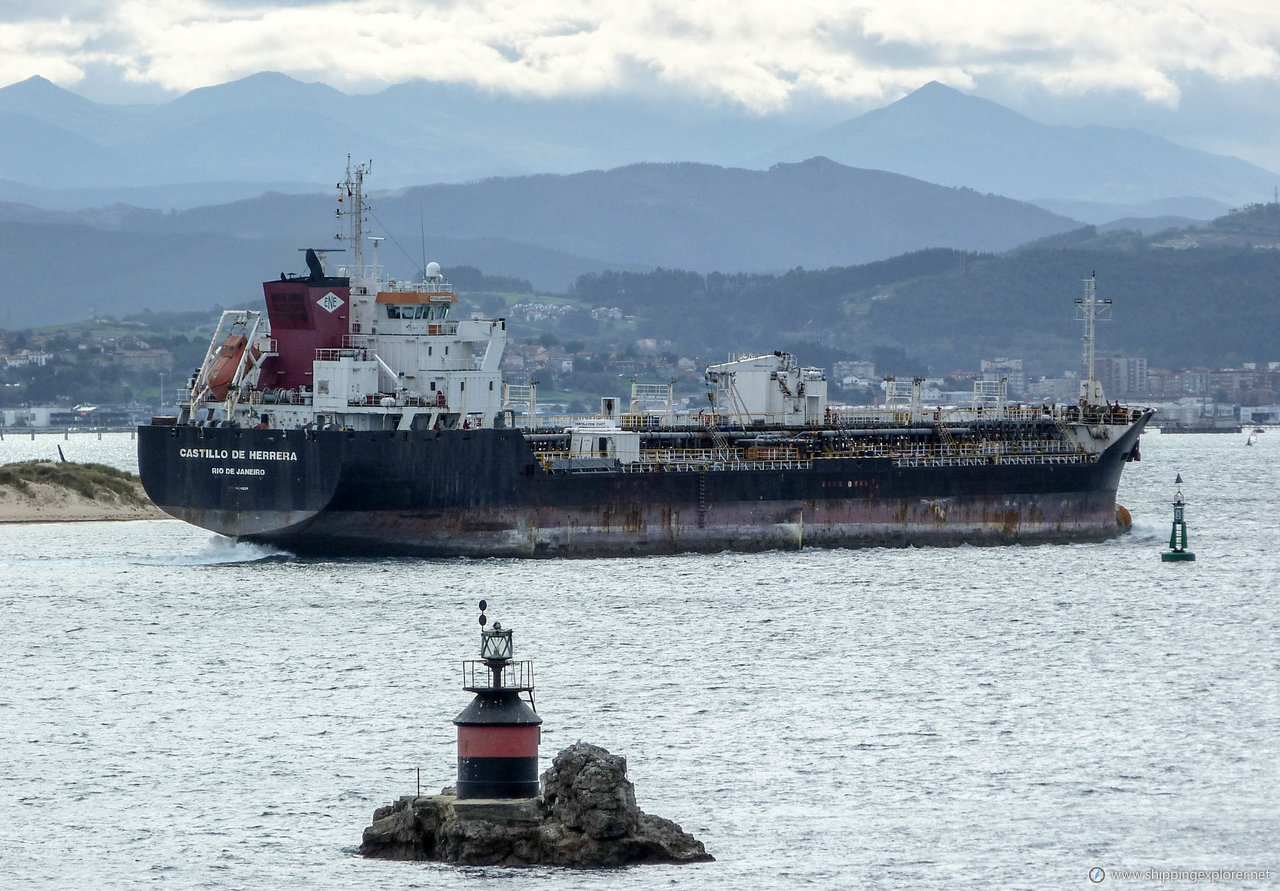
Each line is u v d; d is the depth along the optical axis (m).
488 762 187.38
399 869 186.00
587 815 187.12
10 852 198.75
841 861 193.62
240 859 193.38
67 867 193.25
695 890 181.88
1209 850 199.50
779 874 188.50
